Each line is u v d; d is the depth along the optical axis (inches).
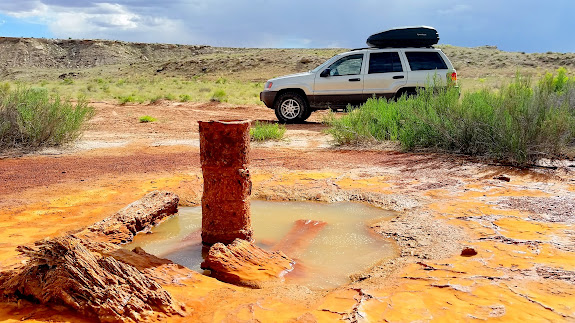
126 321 101.2
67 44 4719.5
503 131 303.9
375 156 330.0
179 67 2849.4
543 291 113.2
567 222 168.9
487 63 2219.5
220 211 157.8
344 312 105.9
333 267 140.6
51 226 181.2
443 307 106.5
